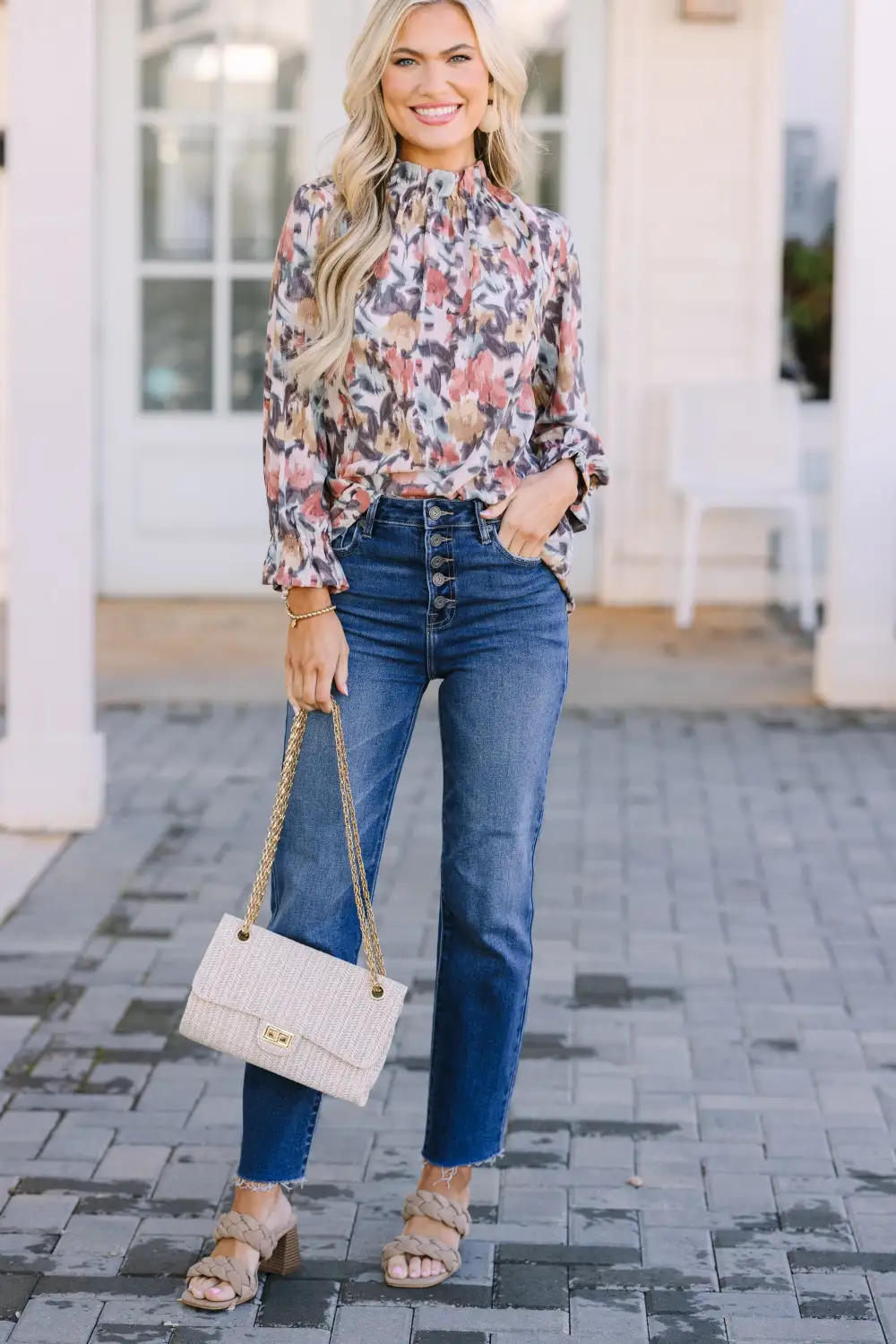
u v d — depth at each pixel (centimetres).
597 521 1009
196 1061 386
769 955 459
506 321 268
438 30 262
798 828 579
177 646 870
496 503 271
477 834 278
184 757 664
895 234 712
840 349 732
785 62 970
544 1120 356
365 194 266
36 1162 333
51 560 555
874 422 735
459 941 283
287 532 269
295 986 271
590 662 841
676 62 964
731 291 982
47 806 565
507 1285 288
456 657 276
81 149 525
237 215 975
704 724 724
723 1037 403
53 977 437
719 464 973
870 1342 271
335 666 271
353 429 271
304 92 964
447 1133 289
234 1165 334
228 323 982
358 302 265
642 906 499
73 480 550
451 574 271
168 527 1001
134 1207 315
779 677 811
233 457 994
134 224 973
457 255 267
